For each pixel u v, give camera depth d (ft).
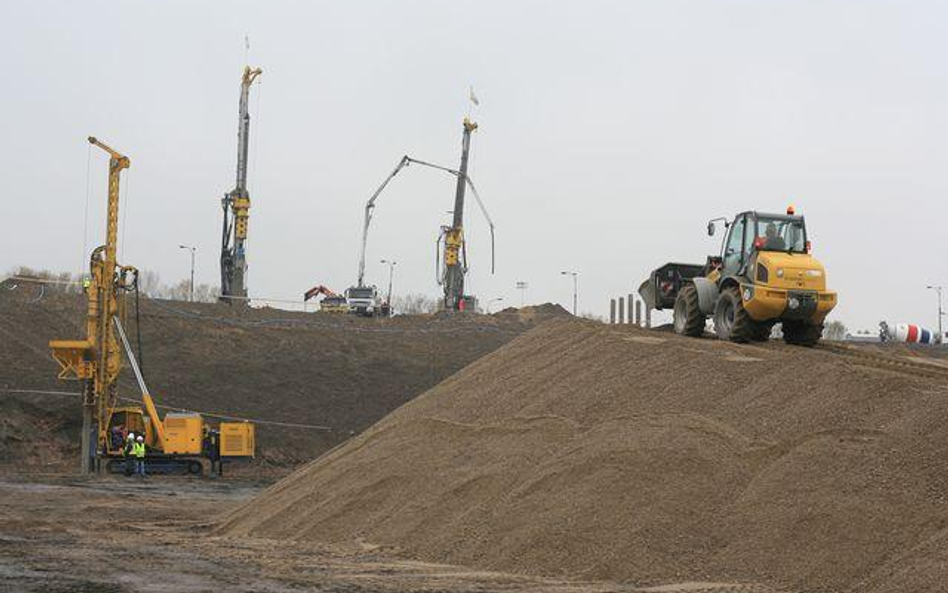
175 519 80.94
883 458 40.40
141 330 181.78
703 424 47.50
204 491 114.32
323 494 63.46
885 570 35.70
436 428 62.75
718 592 36.83
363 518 57.41
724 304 69.15
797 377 48.52
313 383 174.91
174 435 135.85
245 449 137.80
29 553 53.93
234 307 207.62
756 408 47.65
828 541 38.01
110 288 135.54
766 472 42.70
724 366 52.85
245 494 111.14
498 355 72.95
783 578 37.73
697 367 53.98
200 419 136.87
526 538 45.62
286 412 164.45
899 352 79.05
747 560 39.19
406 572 45.32
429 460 58.90
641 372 56.29
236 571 46.44
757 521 40.52
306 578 44.04
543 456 52.19
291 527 61.46
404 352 195.72
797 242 68.80
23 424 144.56
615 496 44.88
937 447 39.83
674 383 53.42
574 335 68.39
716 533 41.29
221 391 167.12
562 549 43.93
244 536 63.52
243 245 211.20
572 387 58.65
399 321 221.66
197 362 175.22
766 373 50.49
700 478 44.04
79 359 133.28
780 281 65.00
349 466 64.75
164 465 136.87
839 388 45.78
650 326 89.04
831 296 66.08
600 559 42.22
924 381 44.91
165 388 164.45
